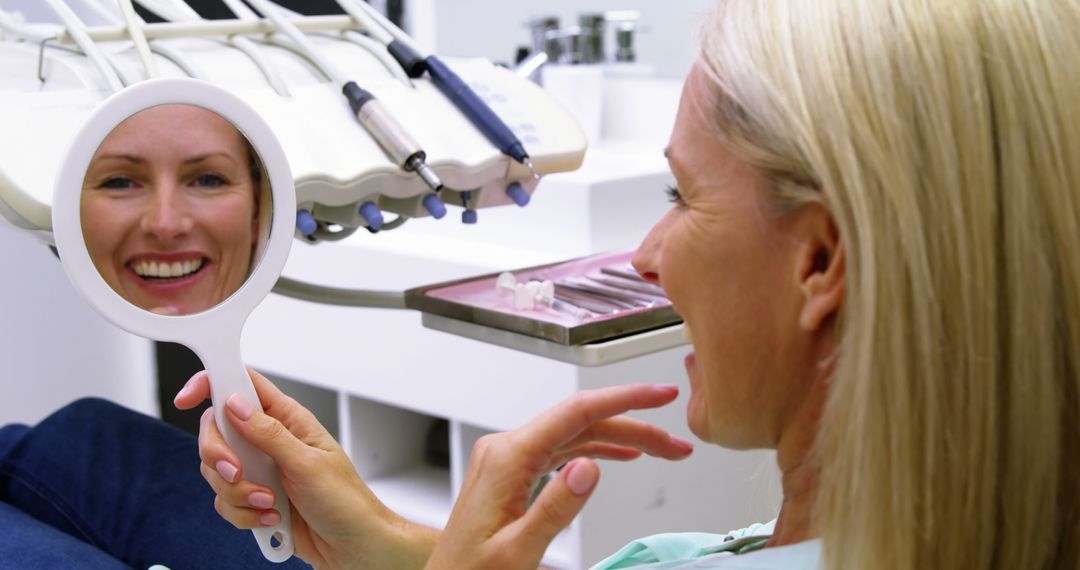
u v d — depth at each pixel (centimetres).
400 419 211
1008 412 53
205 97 70
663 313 91
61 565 103
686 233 63
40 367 215
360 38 103
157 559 110
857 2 54
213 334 73
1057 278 52
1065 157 51
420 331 184
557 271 107
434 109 96
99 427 124
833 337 59
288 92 92
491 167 94
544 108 102
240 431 75
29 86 88
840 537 54
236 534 107
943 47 52
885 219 51
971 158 51
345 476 80
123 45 93
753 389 63
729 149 60
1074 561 55
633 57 211
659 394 67
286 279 108
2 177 75
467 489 65
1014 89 51
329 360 198
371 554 80
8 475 125
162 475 115
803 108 54
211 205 71
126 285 70
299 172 84
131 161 69
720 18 61
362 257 190
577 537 161
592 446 78
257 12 111
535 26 210
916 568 54
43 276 213
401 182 90
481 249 185
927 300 51
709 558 64
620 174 182
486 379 177
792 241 59
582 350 87
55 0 91
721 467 177
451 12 228
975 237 51
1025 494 53
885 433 52
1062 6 53
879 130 52
